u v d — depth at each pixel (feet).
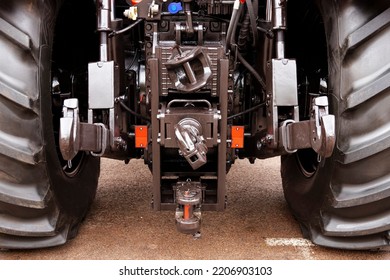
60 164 6.73
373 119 5.74
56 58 7.89
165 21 6.79
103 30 6.40
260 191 9.65
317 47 8.14
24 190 6.09
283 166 8.75
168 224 7.99
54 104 7.79
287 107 6.63
